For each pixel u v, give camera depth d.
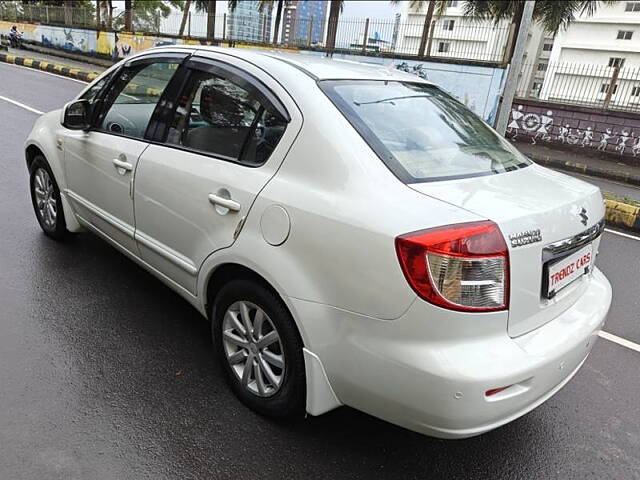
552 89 13.98
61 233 4.30
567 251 2.28
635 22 50.97
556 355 2.13
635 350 3.71
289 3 26.36
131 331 3.27
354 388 2.17
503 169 2.60
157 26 23.92
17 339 3.05
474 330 1.97
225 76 2.84
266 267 2.32
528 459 2.56
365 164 2.22
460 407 1.94
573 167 11.77
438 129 2.71
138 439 2.43
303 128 2.40
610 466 2.57
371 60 17.34
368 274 2.04
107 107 3.62
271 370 2.55
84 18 26.56
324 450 2.47
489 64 14.68
